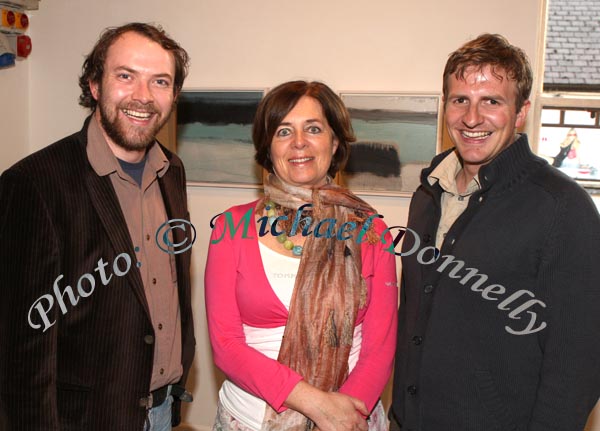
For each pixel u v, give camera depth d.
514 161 1.39
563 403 1.29
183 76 1.66
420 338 1.50
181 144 2.74
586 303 1.27
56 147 1.45
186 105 2.72
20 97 2.81
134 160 1.57
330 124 1.54
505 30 2.48
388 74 2.58
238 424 1.51
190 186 2.79
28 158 1.41
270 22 2.65
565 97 2.58
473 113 1.38
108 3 2.77
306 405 1.39
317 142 1.51
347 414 1.39
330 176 1.65
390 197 2.63
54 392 1.38
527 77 1.40
